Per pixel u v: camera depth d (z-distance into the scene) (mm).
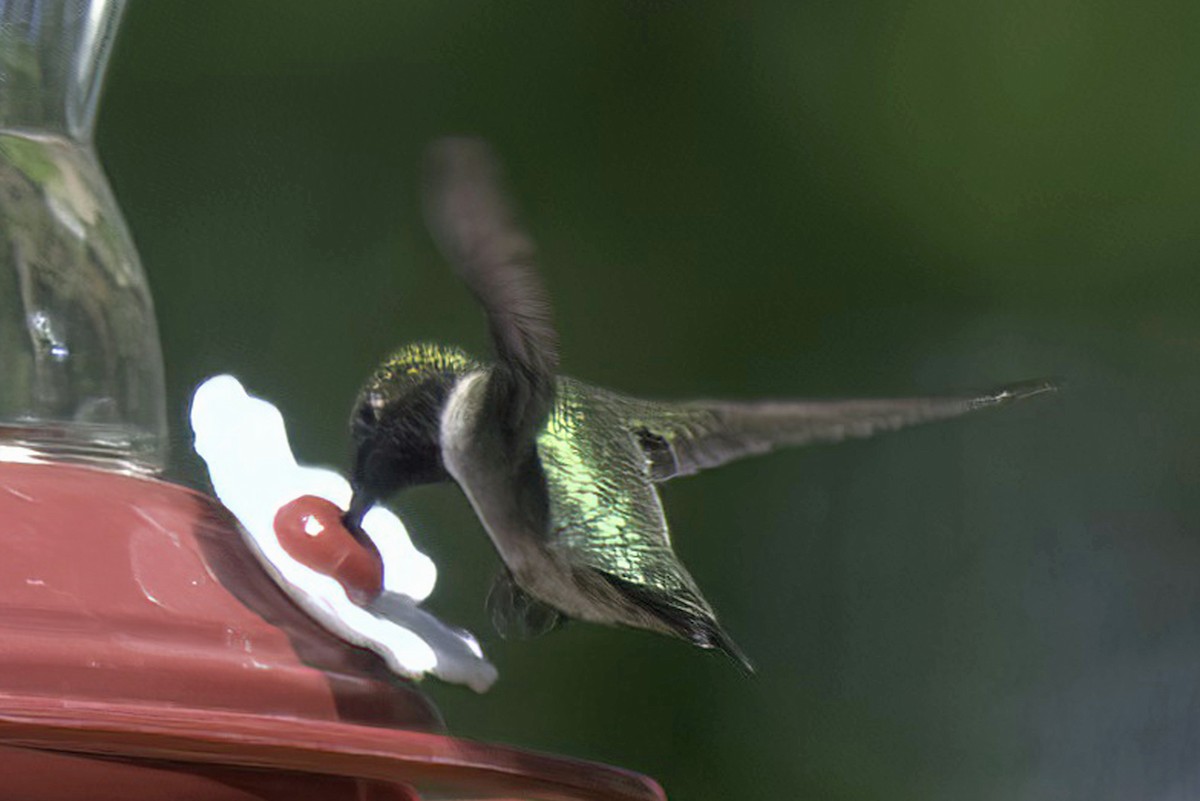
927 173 11250
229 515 5879
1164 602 11727
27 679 5000
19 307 6004
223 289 10797
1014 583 11727
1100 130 11391
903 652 11336
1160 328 11508
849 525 11461
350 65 11102
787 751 10961
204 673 5223
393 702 5574
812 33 11281
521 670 10062
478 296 5617
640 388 10875
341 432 10734
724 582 11281
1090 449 11766
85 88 6410
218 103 11000
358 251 10945
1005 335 11406
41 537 5359
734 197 11039
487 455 6000
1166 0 11383
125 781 5094
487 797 5742
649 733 10188
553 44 11117
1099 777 11516
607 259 10977
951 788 11359
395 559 6215
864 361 11117
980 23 11375
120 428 6148
